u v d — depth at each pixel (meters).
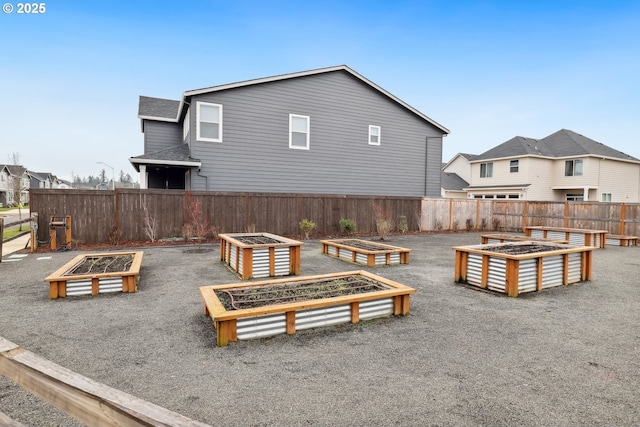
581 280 6.09
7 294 4.85
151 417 1.01
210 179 12.44
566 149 24.62
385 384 2.56
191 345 3.21
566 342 3.39
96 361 2.88
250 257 5.84
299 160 13.90
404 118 16.09
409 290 4.11
